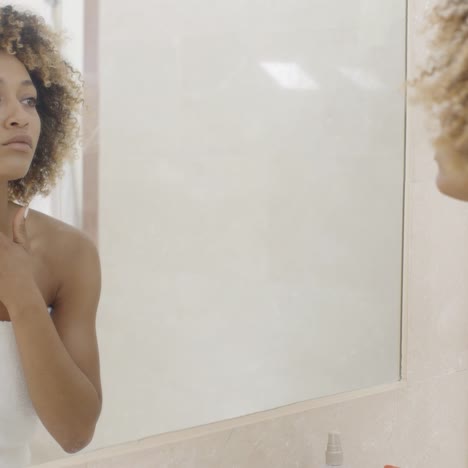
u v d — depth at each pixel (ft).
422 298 4.09
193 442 3.10
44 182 2.52
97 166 2.70
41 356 2.48
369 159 3.72
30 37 2.41
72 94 2.58
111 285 2.78
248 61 3.19
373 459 3.89
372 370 3.84
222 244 3.17
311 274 3.52
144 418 2.92
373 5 3.66
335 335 3.65
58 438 2.59
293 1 3.33
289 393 3.47
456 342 4.34
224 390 3.21
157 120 2.89
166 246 2.96
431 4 3.83
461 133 1.61
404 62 3.83
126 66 2.76
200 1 2.99
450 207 4.21
